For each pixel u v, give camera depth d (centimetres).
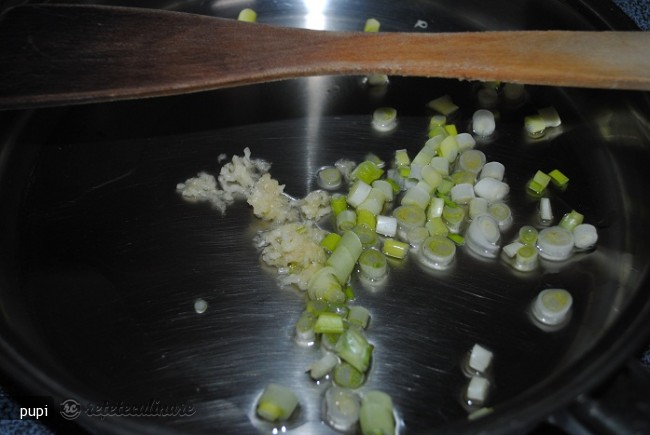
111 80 31
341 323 30
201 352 30
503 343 30
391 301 31
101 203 34
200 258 33
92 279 32
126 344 30
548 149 36
